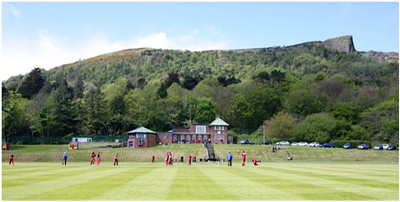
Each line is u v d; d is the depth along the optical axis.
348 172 45.78
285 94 196.50
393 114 146.00
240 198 24.52
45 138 155.12
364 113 153.25
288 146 130.12
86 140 152.62
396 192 27.03
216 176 39.44
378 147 123.25
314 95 181.12
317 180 34.94
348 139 143.00
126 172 45.19
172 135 149.88
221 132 155.12
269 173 44.03
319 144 137.88
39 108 174.62
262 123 181.88
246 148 119.31
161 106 186.12
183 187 29.55
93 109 168.12
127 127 166.50
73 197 24.62
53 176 38.72
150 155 112.00
